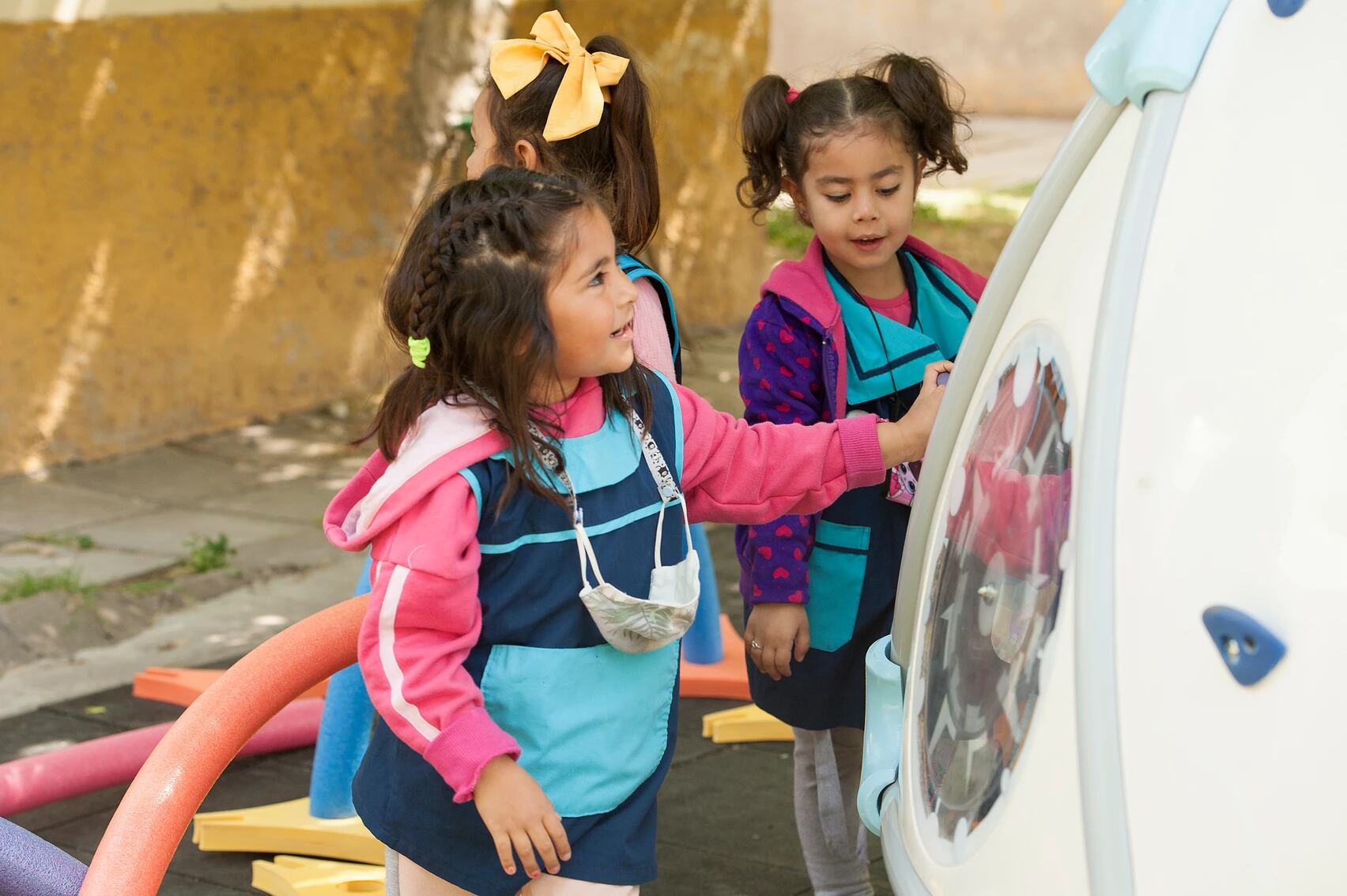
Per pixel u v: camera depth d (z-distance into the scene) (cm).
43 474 565
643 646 165
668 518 169
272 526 513
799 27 1677
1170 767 90
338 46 635
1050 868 98
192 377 611
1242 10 106
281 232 630
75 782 290
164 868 178
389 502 154
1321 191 93
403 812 168
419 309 159
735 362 754
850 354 217
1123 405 100
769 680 226
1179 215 102
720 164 821
